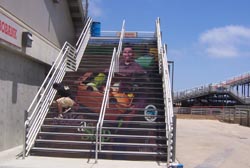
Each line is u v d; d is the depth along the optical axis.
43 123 14.39
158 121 14.73
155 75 18.42
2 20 12.31
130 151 12.88
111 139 13.66
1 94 13.23
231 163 13.25
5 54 13.52
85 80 17.80
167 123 13.28
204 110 59.53
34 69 16.89
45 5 18.02
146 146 12.82
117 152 12.54
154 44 23.53
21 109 15.19
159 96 16.53
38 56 16.39
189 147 17.50
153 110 15.17
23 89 15.42
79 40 21.80
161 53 18.53
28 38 14.47
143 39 25.27
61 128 14.14
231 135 24.70
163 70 16.73
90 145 13.14
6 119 13.68
